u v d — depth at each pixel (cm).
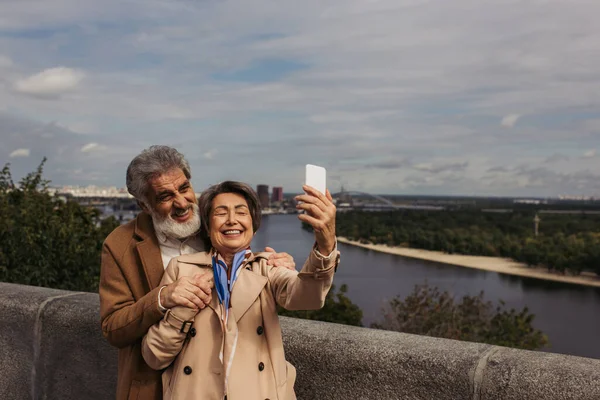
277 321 168
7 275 495
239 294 161
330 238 148
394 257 6425
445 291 747
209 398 156
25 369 270
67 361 257
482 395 168
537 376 161
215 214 166
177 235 176
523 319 750
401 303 725
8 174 570
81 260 546
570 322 3216
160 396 174
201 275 161
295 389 202
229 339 158
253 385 158
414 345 186
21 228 513
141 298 166
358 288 3678
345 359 192
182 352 161
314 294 153
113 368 245
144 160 172
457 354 177
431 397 178
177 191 173
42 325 262
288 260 173
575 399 154
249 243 170
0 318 274
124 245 182
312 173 147
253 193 170
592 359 169
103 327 173
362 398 190
